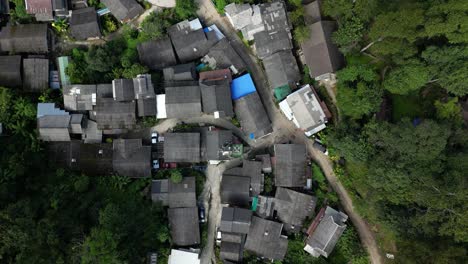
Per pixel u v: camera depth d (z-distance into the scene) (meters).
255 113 52.47
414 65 44.81
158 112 52.56
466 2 41.25
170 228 50.66
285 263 51.50
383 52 46.81
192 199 51.16
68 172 51.50
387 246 51.41
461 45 43.38
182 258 50.12
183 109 52.00
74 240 44.41
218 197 53.25
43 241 43.16
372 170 47.28
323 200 52.91
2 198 46.16
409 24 43.75
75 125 51.59
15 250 43.25
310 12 53.25
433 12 43.34
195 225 50.84
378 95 47.91
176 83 53.06
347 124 50.00
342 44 50.72
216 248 52.06
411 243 44.44
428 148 42.97
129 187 51.75
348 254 50.78
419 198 44.03
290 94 52.22
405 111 51.44
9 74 52.59
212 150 51.81
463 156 43.25
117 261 42.50
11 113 51.41
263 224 51.38
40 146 51.47
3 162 48.72
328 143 52.28
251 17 52.97
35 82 53.31
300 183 51.75
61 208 47.16
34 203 46.47
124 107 51.81
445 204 41.91
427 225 43.91
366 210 50.19
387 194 46.53
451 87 45.66
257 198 52.19
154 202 50.94
